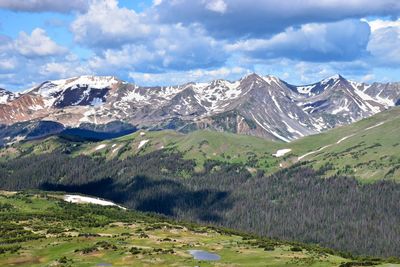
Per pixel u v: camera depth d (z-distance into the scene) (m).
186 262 162.00
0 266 169.75
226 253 178.38
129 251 178.00
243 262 160.88
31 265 171.88
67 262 167.88
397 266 145.62
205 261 162.25
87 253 178.75
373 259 177.00
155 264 161.88
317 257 165.62
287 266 151.12
